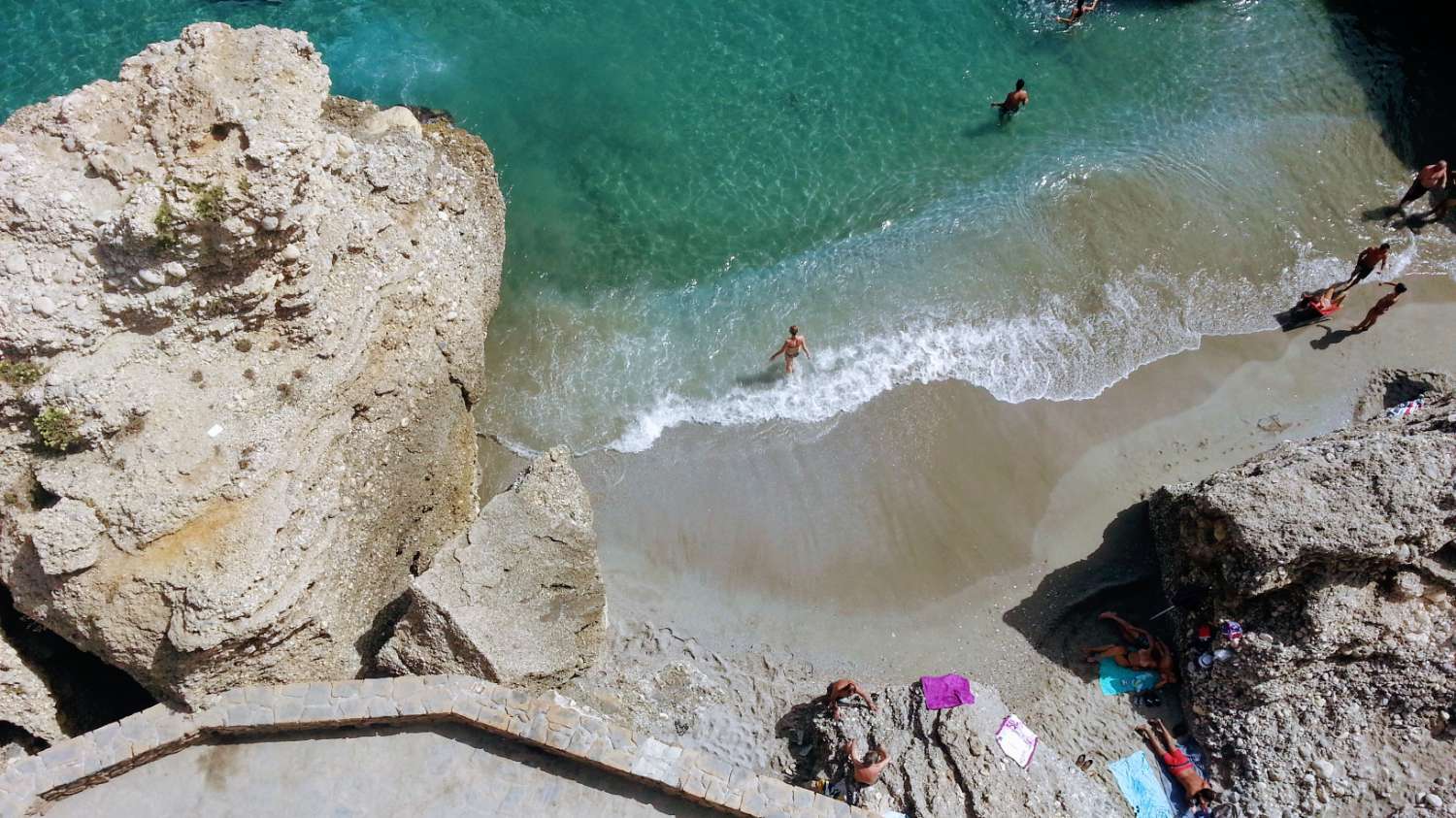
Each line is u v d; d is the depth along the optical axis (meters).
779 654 16.89
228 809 12.49
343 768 12.85
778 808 12.44
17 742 13.54
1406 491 14.25
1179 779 15.17
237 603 12.42
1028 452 19.19
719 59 25.34
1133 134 24.42
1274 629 15.02
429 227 16.98
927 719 15.07
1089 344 20.73
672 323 21.20
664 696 16.17
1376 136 24.23
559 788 12.80
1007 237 22.48
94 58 23.31
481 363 18.20
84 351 12.54
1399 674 14.95
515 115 23.94
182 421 12.95
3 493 12.23
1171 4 26.94
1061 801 14.27
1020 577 17.73
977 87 25.22
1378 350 20.34
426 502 16.73
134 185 12.75
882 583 17.69
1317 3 26.81
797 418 19.72
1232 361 20.42
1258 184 23.31
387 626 15.80
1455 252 21.98
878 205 23.16
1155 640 16.62
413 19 25.53
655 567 17.88
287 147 12.95
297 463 13.80
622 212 22.75
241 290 13.30
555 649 15.14
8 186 11.98
